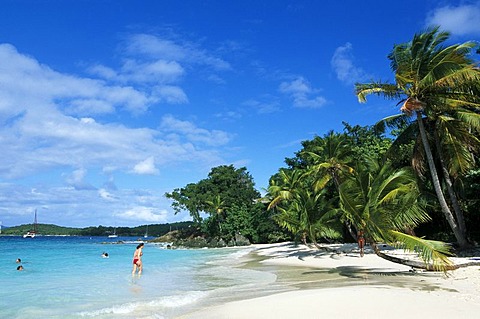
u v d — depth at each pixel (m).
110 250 57.81
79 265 31.83
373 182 19.64
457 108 23.64
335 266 25.20
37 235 186.88
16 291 17.89
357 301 11.86
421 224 34.03
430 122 25.83
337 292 13.30
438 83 21.23
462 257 23.50
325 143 33.41
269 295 14.65
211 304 13.73
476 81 22.19
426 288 14.41
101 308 13.74
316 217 32.41
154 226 175.12
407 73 22.06
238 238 68.25
